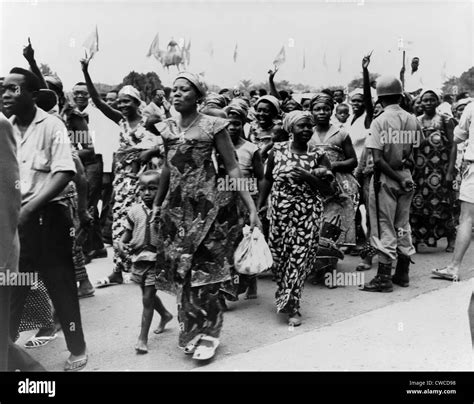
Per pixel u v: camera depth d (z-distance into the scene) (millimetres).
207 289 3209
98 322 3730
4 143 2424
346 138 4527
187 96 3104
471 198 4250
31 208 2803
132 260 3369
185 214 3180
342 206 4480
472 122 4074
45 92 3432
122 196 4285
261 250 3297
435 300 4039
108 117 4273
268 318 3834
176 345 3420
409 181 4242
